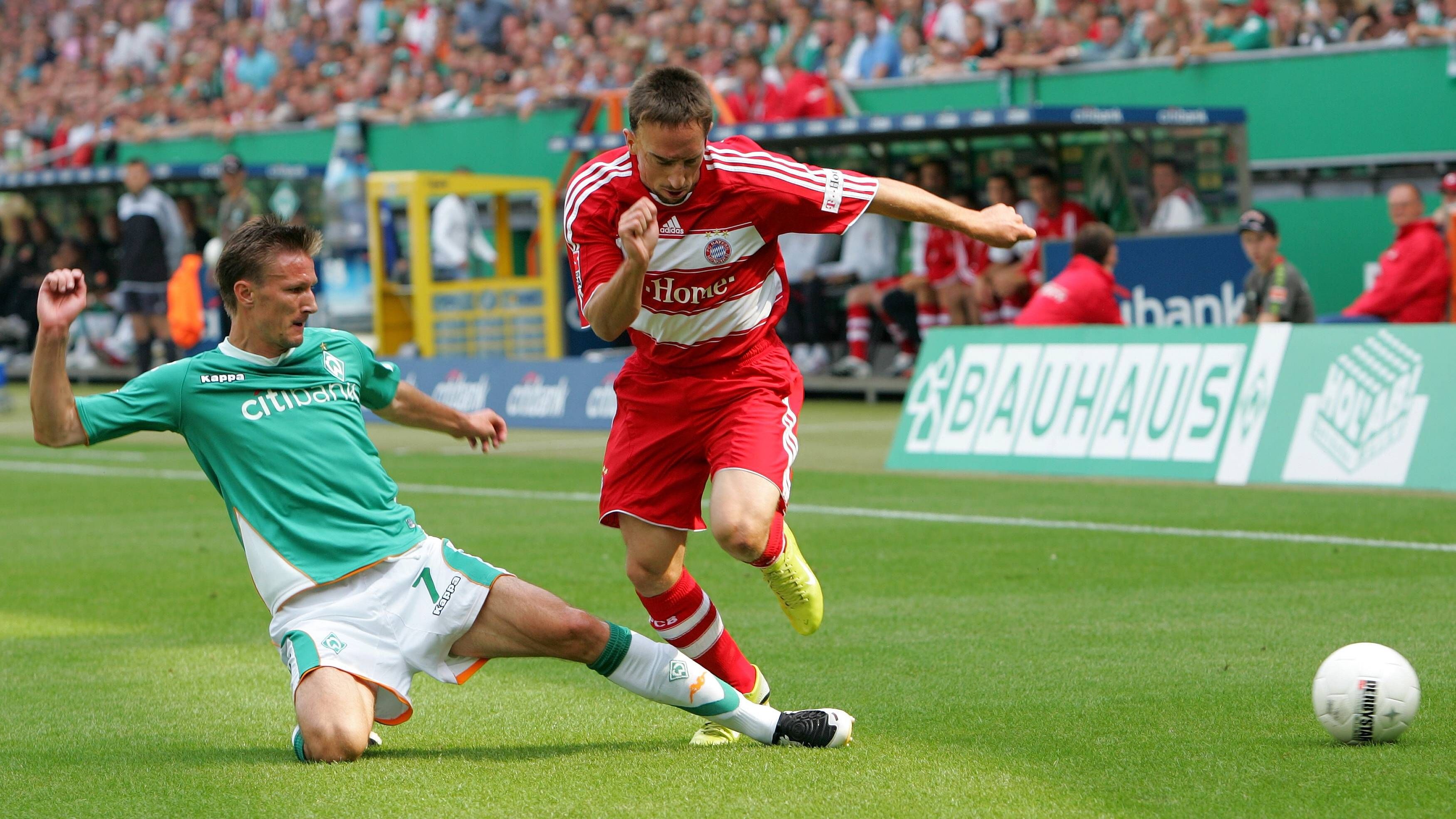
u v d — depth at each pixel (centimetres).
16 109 11412
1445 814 1334
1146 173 5644
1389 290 4325
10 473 4759
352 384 1692
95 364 8556
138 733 1745
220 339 7056
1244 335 3672
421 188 6650
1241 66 5838
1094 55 6159
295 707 1598
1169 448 3738
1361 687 1558
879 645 2169
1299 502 3356
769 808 1387
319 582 1602
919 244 6072
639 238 1517
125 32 11088
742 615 2428
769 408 1734
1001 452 4016
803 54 7250
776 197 1680
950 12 6869
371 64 8956
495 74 8175
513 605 1599
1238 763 1509
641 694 1605
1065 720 1711
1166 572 2666
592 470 4494
